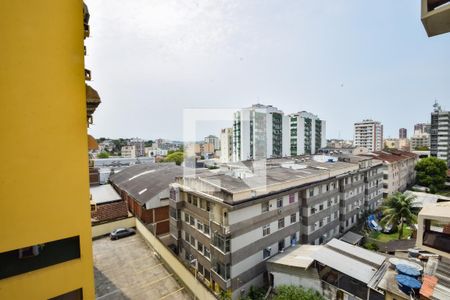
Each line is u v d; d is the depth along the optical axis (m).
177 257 9.73
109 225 14.48
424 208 8.30
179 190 16.08
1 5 3.19
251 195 12.65
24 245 3.49
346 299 10.48
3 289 3.54
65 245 4.40
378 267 10.86
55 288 3.88
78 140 3.90
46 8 3.53
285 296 10.60
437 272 9.31
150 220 17.62
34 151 3.52
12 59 3.29
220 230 12.05
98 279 9.70
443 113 55.34
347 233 21.70
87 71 4.34
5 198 3.34
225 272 11.89
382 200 31.41
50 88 3.61
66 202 3.83
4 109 3.27
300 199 17.39
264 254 13.72
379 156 35.62
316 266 11.97
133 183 22.66
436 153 56.62
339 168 21.30
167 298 8.59
